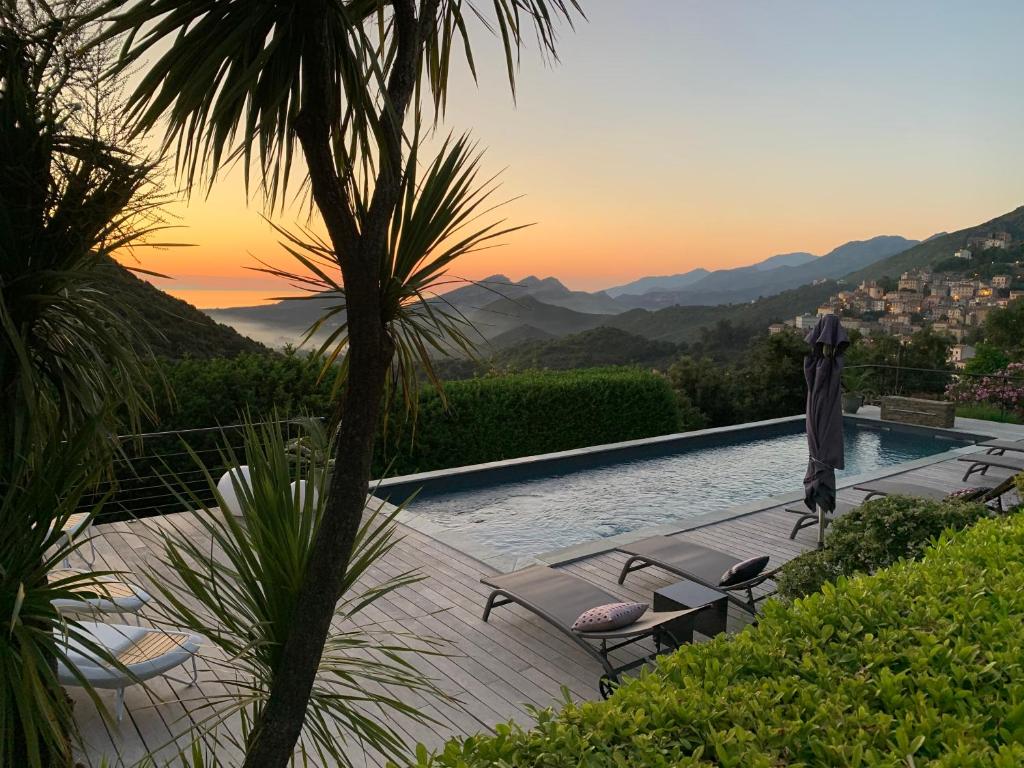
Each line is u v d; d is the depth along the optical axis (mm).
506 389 11453
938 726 1884
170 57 1494
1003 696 2088
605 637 4332
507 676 4449
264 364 8820
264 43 1541
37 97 1714
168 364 8180
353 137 1567
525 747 1871
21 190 1857
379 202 1531
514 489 10445
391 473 10320
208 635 1829
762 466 12031
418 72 1817
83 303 2025
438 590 5738
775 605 2785
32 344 2004
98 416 1844
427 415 10539
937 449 13234
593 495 10266
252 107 1561
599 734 1904
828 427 6789
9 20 1504
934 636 2404
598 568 6418
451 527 8828
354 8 1746
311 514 1867
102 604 4117
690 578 5414
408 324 1725
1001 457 10930
